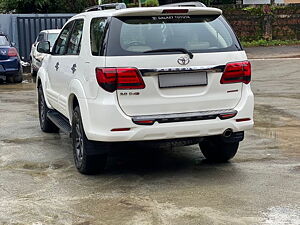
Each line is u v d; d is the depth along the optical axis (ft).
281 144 25.20
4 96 43.68
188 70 18.89
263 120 31.19
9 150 24.72
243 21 90.22
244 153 23.61
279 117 32.07
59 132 28.99
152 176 20.34
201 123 19.01
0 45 52.49
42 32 58.03
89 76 19.26
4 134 28.43
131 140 18.52
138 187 18.93
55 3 79.71
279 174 20.21
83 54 20.33
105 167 21.74
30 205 17.15
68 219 15.92
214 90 19.36
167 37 19.35
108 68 18.31
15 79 53.98
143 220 15.74
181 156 23.54
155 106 18.70
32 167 21.80
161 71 18.57
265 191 18.16
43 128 28.66
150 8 19.29
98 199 17.66
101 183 19.47
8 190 18.72
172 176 20.27
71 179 20.02
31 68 62.18
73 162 22.54
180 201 17.31
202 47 19.51
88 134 19.07
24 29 67.56
